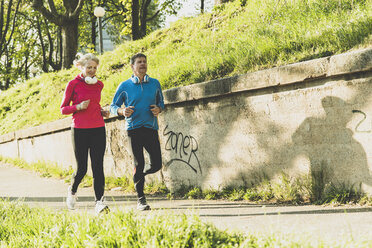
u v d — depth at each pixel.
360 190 4.00
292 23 6.33
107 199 6.18
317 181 4.33
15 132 13.87
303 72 4.35
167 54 9.61
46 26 29.62
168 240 2.64
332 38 4.98
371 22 4.69
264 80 4.74
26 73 34.03
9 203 5.12
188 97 5.74
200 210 4.58
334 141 4.19
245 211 4.26
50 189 7.68
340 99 4.12
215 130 5.50
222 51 6.91
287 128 4.62
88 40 30.41
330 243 2.39
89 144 4.76
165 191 6.30
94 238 2.95
